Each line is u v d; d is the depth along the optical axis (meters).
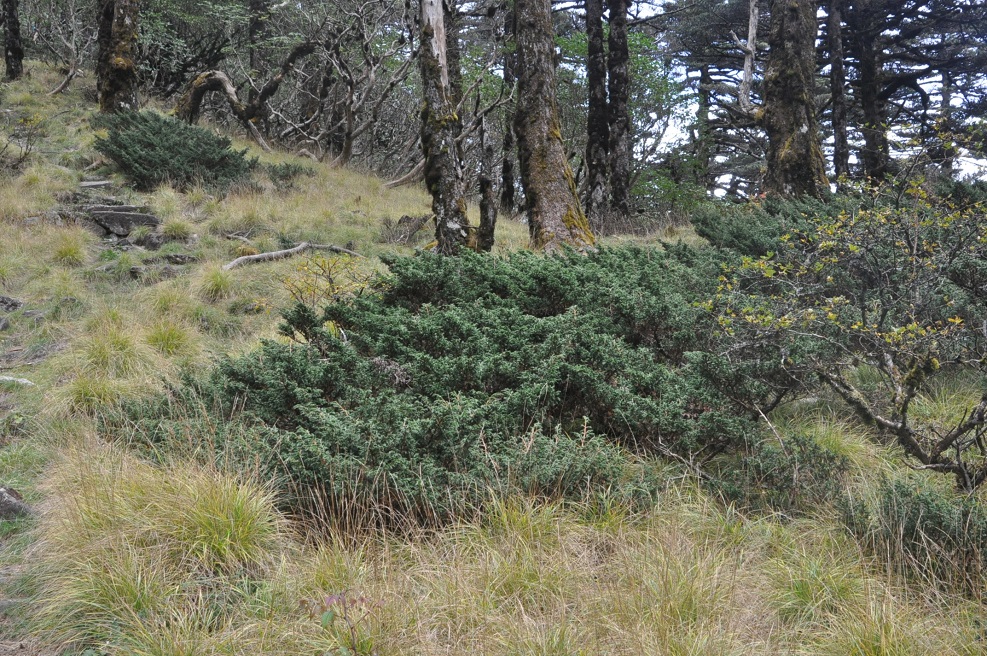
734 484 4.41
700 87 23.30
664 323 6.23
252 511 3.69
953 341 4.82
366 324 6.10
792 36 13.59
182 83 25.41
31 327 7.95
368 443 4.04
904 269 5.54
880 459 4.88
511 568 3.41
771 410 5.24
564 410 5.18
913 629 3.04
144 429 4.75
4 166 14.00
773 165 13.77
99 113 17.80
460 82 18.64
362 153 24.67
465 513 3.93
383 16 19.58
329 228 12.44
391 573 3.35
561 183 11.02
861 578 3.48
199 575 3.45
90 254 10.65
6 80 21.33
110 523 3.71
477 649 2.94
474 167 21.23
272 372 5.02
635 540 3.76
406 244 12.33
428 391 5.14
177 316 8.09
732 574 3.42
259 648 2.94
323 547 3.57
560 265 7.29
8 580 3.54
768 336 4.97
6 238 10.47
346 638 2.90
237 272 9.71
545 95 11.12
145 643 2.95
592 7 17.12
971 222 5.51
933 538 3.66
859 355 5.03
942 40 26.59
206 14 23.73
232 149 17.02
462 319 6.00
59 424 5.46
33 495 4.45
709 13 25.77
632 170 22.12
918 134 5.47
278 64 25.33
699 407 5.38
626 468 4.49
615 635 3.01
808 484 4.31
